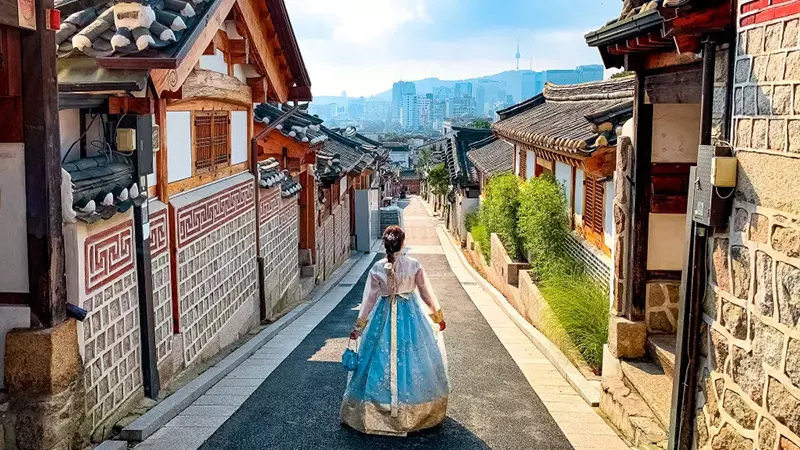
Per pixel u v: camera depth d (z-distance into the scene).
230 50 9.36
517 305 12.70
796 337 3.39
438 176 37.03
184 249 7.64
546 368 8.08
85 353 5.22
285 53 10.71
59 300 4.82
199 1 6.55
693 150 6.66
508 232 14.75
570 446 5.58
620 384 6.36
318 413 6.24
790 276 3.45
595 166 8.78
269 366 8.05
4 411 4.62
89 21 5.89
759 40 3.81
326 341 9.57
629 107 8.48
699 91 5.47
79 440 5.10
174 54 5.55
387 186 48.62
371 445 5.52
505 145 25.64
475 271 19.83
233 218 9.67
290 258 13.88
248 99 10.36
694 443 4.60
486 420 6.18
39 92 4.58
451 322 11.47
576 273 10.50
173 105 7.52
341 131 35.19
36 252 4.67
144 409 6.14
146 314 6.35
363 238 27.67
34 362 4.64
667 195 6.73
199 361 8.07
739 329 4.00
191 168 8.21
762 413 3.72
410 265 5.84
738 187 4.04
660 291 6.79
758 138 3.81
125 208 5.71
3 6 4.23
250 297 10.56
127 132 6.00
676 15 4.17
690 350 4.59
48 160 4.65
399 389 5.70
